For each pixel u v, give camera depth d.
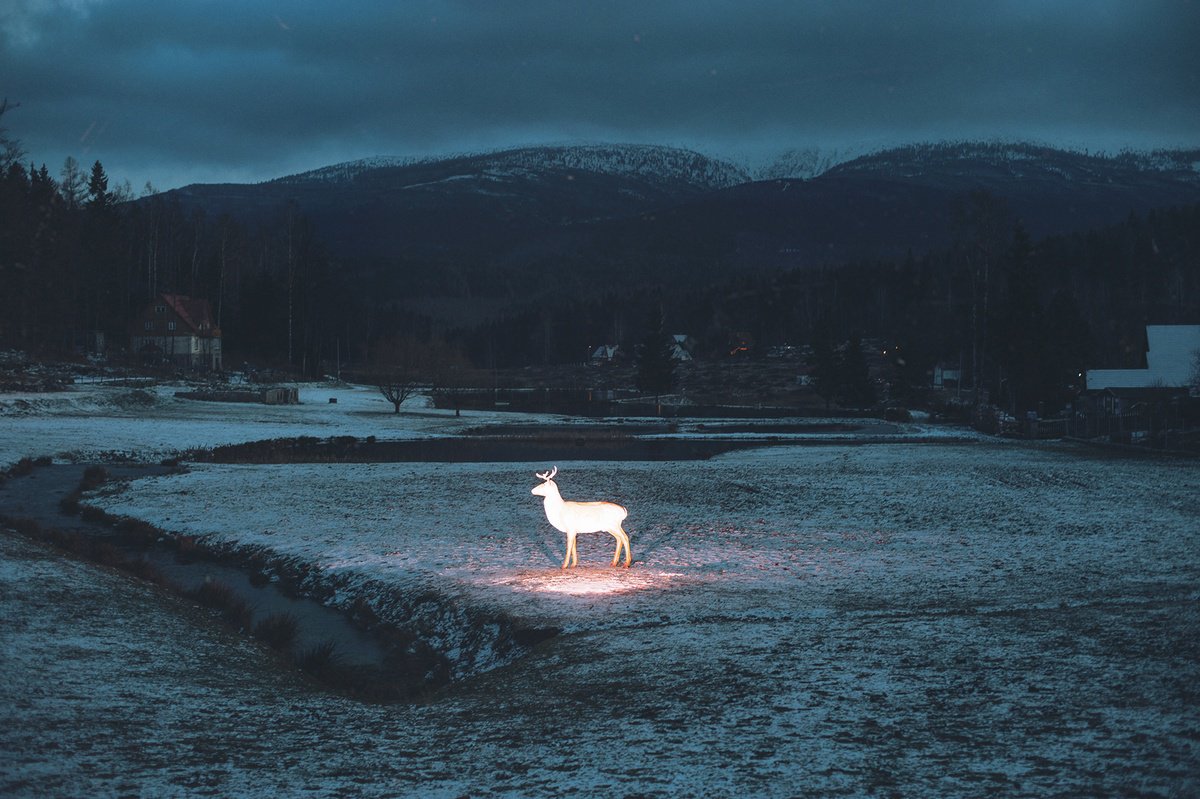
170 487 31.59
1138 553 19.03
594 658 11.65
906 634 11.93
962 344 113.81
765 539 21.56
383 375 98.25
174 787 7.48
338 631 15.59
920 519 24.70
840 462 41.72
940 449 50.81
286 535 22.80
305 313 141.25
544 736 8.79
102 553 19.94
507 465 40.28
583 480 33.69
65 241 105.19
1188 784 6.72
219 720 9.62
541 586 16.27
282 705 10.48
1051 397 80.88
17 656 11.13
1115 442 52.56
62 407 60.94
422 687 12.19
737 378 153.12
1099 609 13.09
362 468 38.44
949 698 9.16
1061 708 8.65
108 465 39.44
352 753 8.59
